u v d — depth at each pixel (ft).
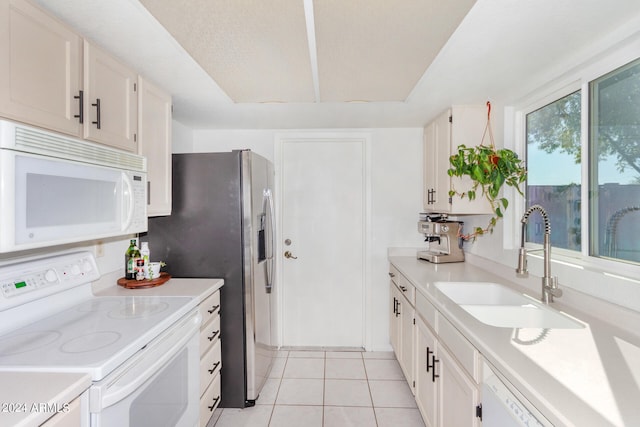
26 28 3.47
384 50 4.92
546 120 6.28
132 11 3.96
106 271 6.26
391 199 9.95
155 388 4.19
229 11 3.94
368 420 6.84
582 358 3.27
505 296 6.12
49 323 4.39
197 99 7.13
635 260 4.39
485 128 7.39
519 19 4.09
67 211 3.79
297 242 10.29
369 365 9.17
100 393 3.19
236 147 10.05
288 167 10.25
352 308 10.28
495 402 3.35
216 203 7.09
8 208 3.01
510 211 6.94
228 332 7.11
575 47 4.78
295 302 10.30
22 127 3.15
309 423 6.73
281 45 4.79
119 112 5.06
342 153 10.21
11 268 4.20
